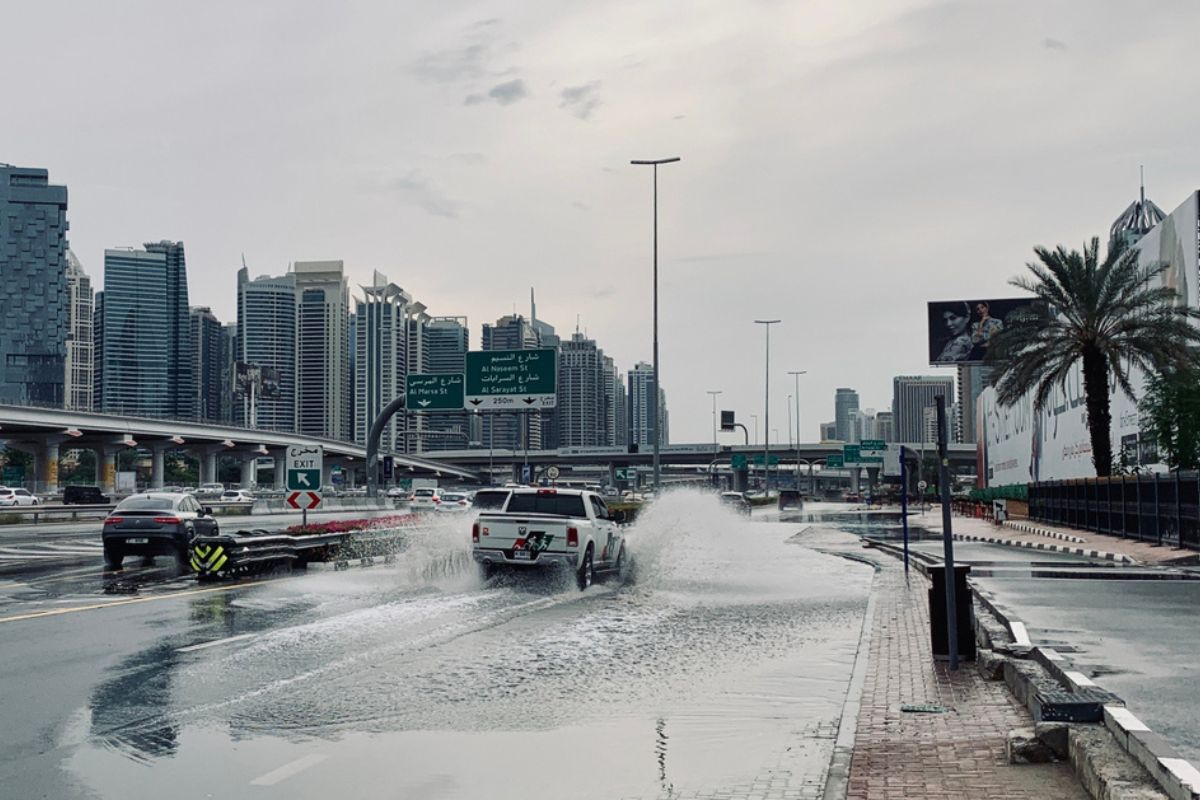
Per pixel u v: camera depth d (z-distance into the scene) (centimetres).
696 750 799
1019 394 4797
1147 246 6506
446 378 5662
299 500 3047
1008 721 857
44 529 4584
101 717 908
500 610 1702
